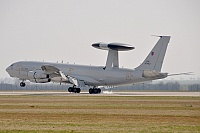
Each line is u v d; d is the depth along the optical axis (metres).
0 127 105.38
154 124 112.56
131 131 99.69
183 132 98.88
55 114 134.25
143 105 171.62
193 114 136.62
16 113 136.50
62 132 97.69
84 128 104.31
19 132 97.12
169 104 178.38
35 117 126.50
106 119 122.75
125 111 145.12
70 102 186.75
